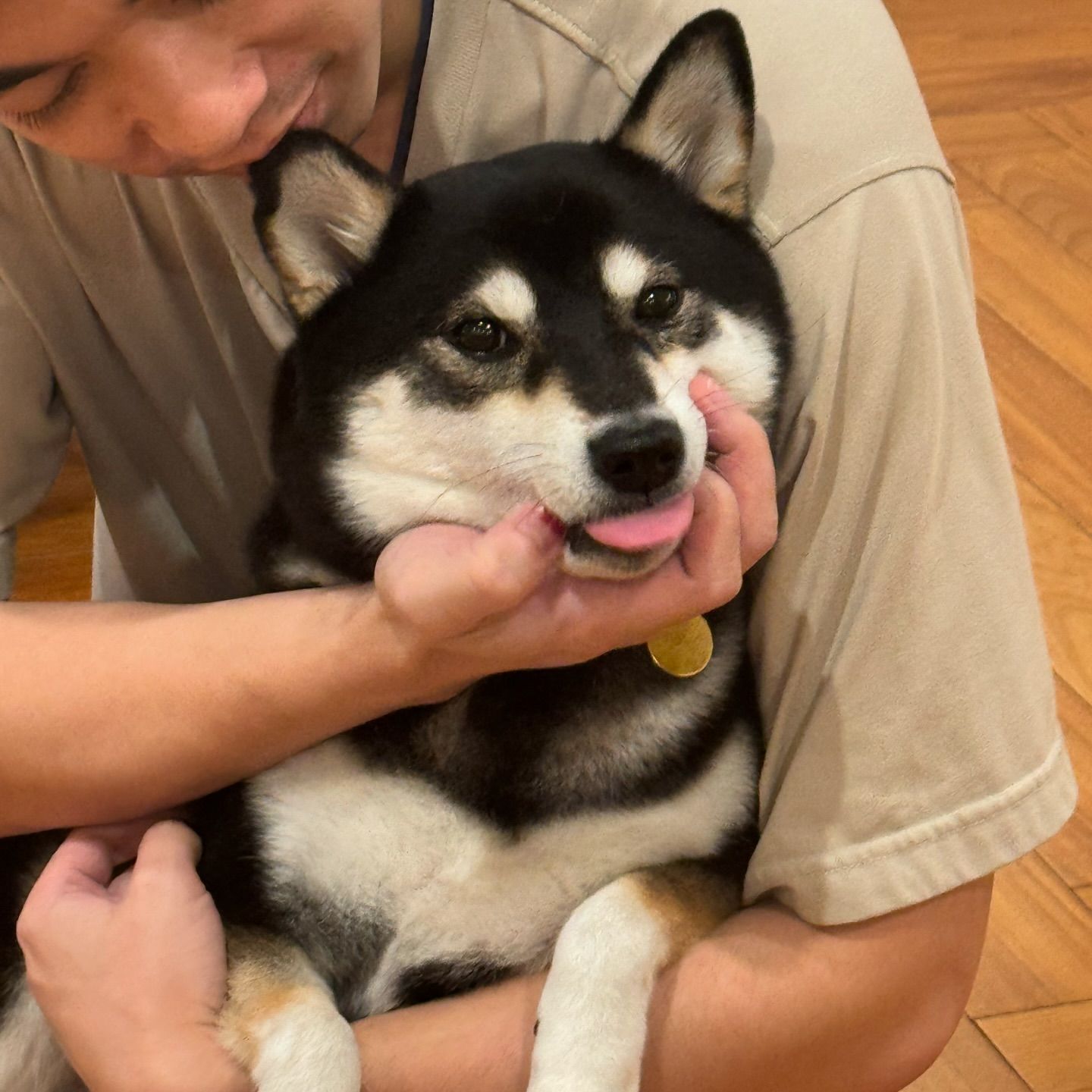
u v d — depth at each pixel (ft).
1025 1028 5.08
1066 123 9.53
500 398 3.34
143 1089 3.17
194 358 4.35
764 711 3.60
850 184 3.20
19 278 4.12
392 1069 3.27
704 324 3.44
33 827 3.67
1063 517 6.89
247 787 3.60
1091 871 5.59
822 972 3.28
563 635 3.11
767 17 3.41
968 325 3.17
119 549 4.85
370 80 3.48
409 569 3.03
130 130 3.16
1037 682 3.22
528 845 3.48
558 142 3.61
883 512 3.12
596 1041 3.12
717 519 3.00
